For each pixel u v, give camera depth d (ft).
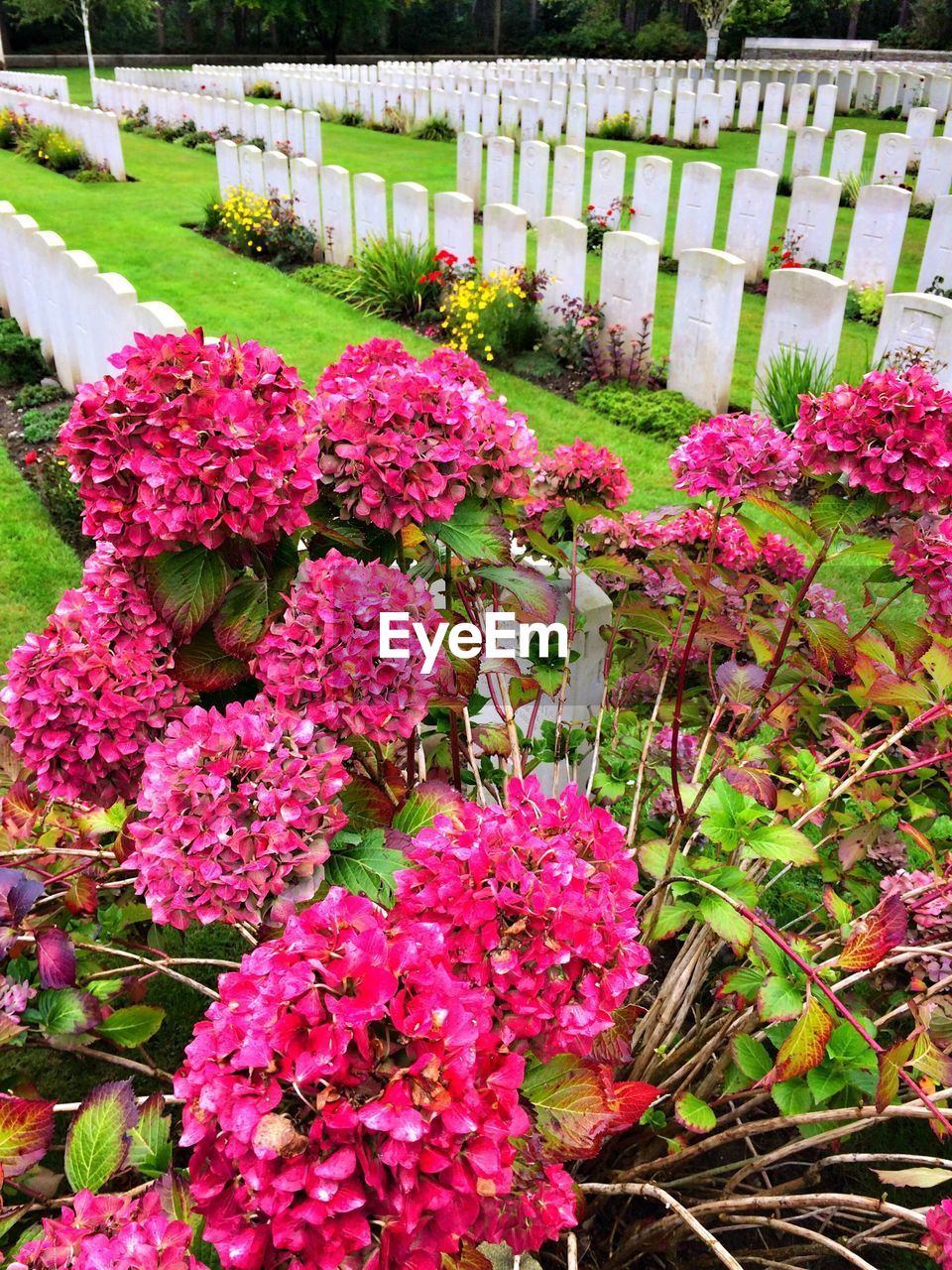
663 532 12.82
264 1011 3.60
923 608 17.08
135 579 7.04
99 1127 5.22
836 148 50.49
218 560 6.45
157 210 46.19
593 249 41.86
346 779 5.48
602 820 5.17
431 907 4.43
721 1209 6.31
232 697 7.61
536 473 12.28
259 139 58.75
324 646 5.69
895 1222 6.62
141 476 6.14
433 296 32.19
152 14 128.16
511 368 28.48
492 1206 4.03
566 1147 4.73
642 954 4.81
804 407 8.30
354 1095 3.47
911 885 7.29
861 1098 6.38
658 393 25.63
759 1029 7.11
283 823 4.99
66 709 6.74
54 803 7.89
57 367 25.34
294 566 6.75
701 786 6.82
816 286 21.66
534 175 42.19
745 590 10.96
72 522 18.63
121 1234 4.15
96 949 7.22
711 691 10.31
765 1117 8.71
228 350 6.58
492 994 4.36
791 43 112.68
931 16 118.62
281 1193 3.37
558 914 4.37
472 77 75.31
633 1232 7.32
